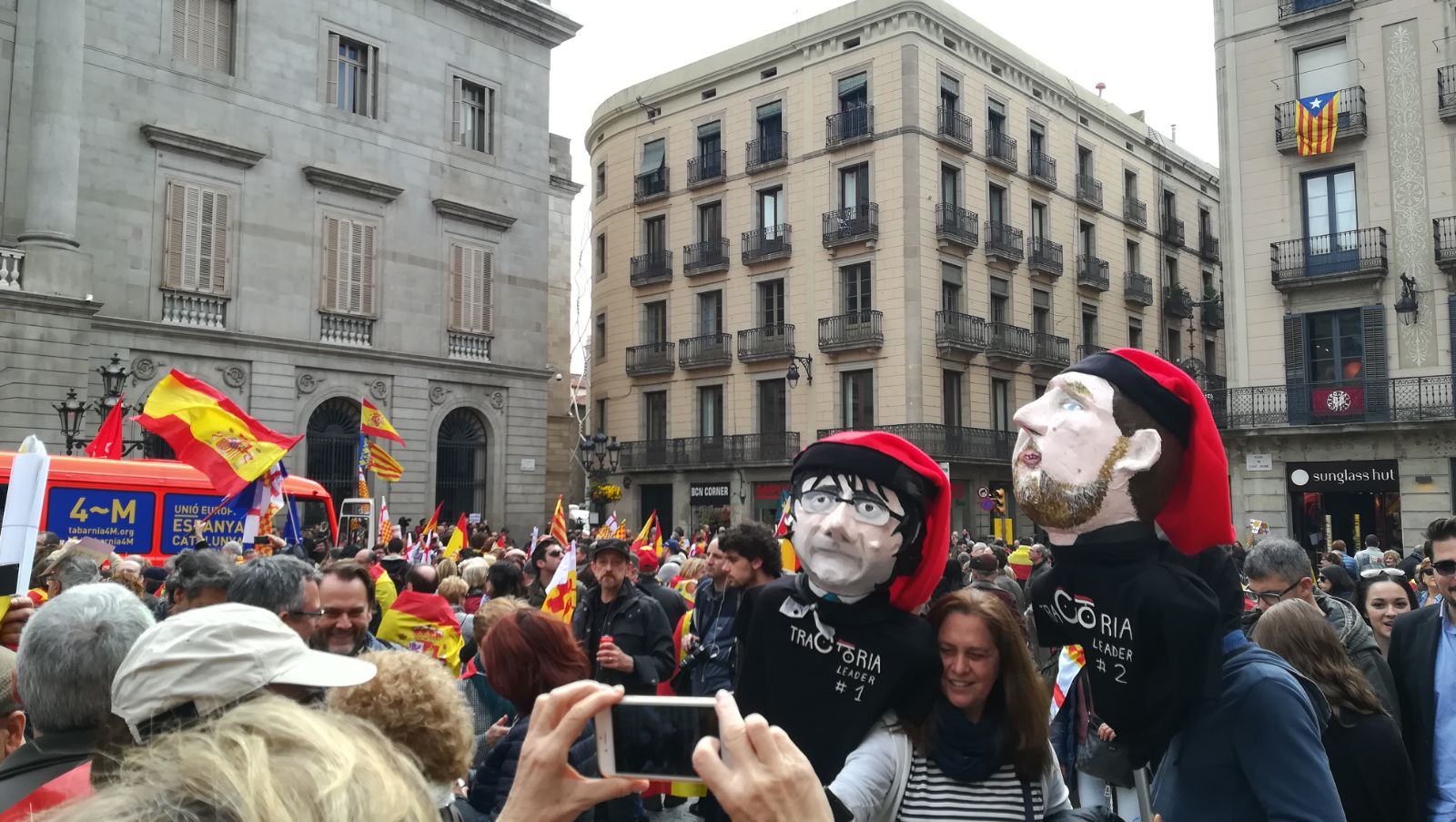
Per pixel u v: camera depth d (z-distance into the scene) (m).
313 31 25.05
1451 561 4.08
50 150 20.14
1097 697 2.53
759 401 33.06
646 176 36.66
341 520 19.78
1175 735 2.54
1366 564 12.79
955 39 31.58
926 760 2.58
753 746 1.33
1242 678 2.46
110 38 21.62
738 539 5.89
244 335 23.17
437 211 27.39
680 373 35.09
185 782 0.99
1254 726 2.39
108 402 18.05
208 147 22.83
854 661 2.53
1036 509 2.46
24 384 19.34
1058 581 2.54
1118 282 37.88
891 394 29.67
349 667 2.13
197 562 5.02
